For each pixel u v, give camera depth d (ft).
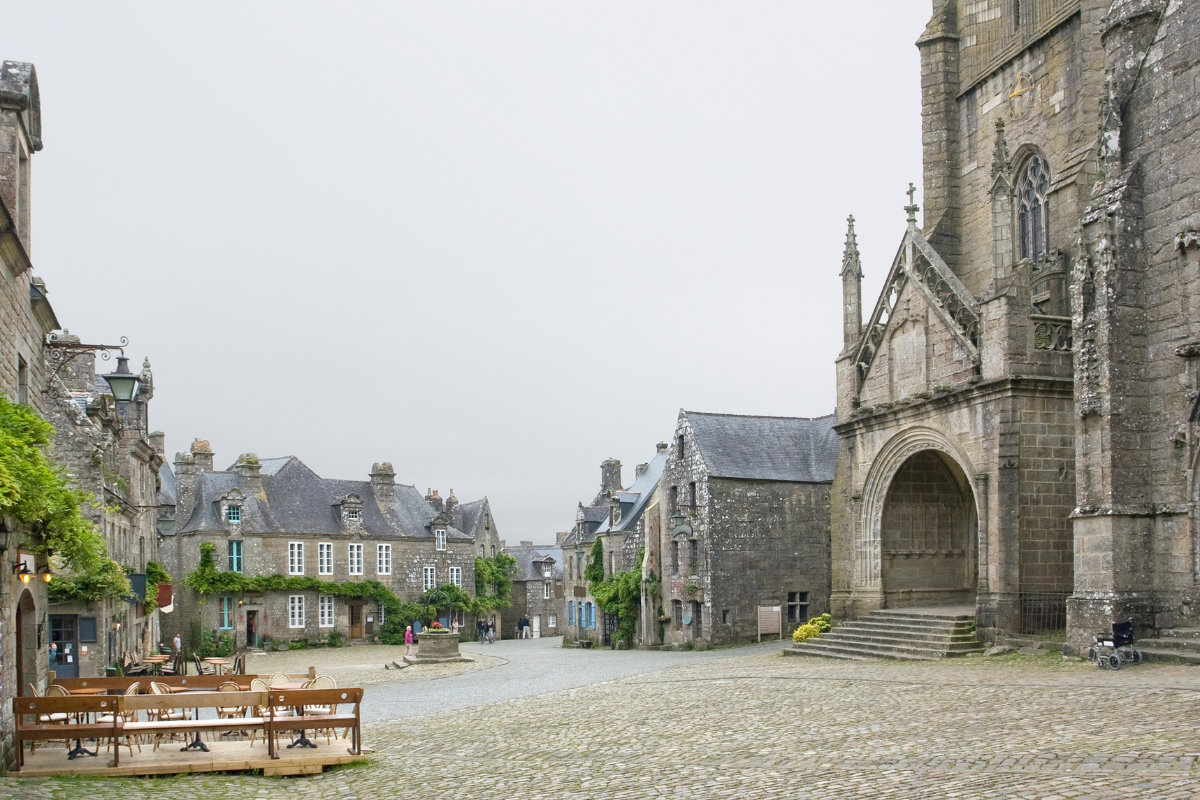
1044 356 71.61
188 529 181.27
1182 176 61.31
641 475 208.74
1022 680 53.31
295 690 43.45
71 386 106.32
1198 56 60.59
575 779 36.96
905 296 83.82
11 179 50.55
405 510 215.31
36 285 61.87
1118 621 59.57
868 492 88.12
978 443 73.51
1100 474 62.44
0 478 37.19
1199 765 30.04
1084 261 64.54
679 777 35.81
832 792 31.24
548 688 76.28
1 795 33.99
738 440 139.64
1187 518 59.57
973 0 100.37
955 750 36.09
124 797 34.78
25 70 51.96
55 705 40.57
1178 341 60.95
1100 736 35.94
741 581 132.16
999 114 95.40
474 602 217.97
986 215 96.63
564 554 222.89
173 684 53.78
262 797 36.11
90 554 51.67
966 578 89.92
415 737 52.11
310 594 191.52
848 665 72.08
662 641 147.33
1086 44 82.28
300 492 200.23
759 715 49.93
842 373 92.07
